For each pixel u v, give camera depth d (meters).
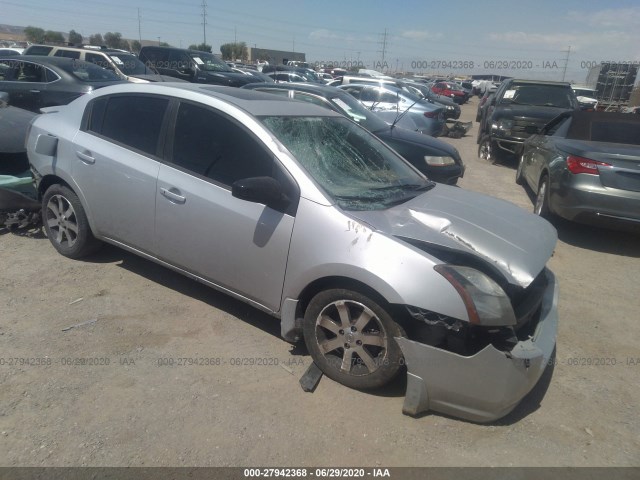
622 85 24.08
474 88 45.91
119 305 3.87
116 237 4.11
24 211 5.10
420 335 2.80
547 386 3.30
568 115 7.54
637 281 5.18
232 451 2.55
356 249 2.88
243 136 3.41
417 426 2.81
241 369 3.21
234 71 17.83
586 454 2.70
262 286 3.31
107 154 3.99
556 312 3.23
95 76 10.23
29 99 9.41
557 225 6.93
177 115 3.72
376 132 7.41
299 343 3.55
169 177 3.64
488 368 2.65
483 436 2.78
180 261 3.72
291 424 2.77
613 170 5.64
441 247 2.90
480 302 2.64
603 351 3.78
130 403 2.83
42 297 3.91
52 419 2.67
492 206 3.72
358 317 3.00
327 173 3.37
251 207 3.27
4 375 2.98
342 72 32.50
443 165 6.98
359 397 3.02
